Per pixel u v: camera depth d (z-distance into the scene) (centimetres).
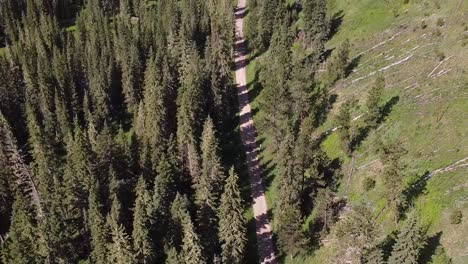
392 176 6353
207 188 7225
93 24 14988
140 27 14400
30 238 6969
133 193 7994
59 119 10450
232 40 12912
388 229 6519
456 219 5972
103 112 11062
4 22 16075
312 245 7144
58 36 14762
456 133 7006
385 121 7969
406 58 8894
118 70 12131
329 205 7025
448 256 5831
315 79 10106
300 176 7312
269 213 8206
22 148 10712
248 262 7381
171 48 12075
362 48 9900
